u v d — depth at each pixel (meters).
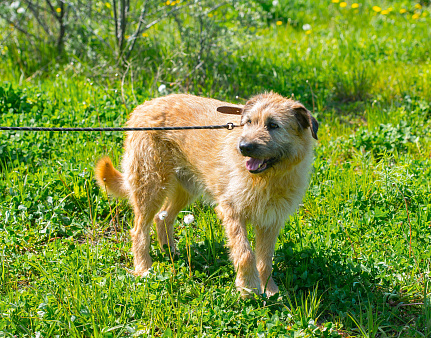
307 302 4.38
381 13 12.97
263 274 4.55
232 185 4.48
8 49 9.62
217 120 4.74
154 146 4.96
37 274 4.59
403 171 6.02
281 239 5.12
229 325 4.00
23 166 5.99
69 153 6.30
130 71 8.51
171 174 5.04
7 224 5.12
